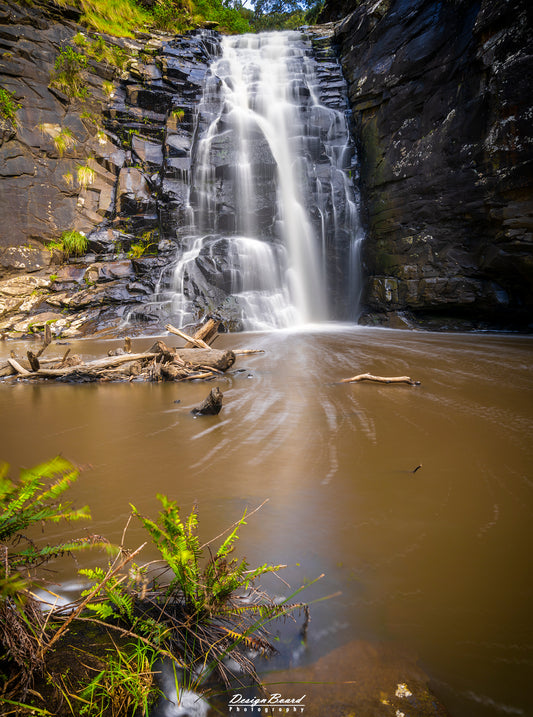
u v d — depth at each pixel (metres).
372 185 19.78
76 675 1.56
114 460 4.02
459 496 3.19
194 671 1.68
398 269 18.19
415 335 15.39
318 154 22.72
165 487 3.40
